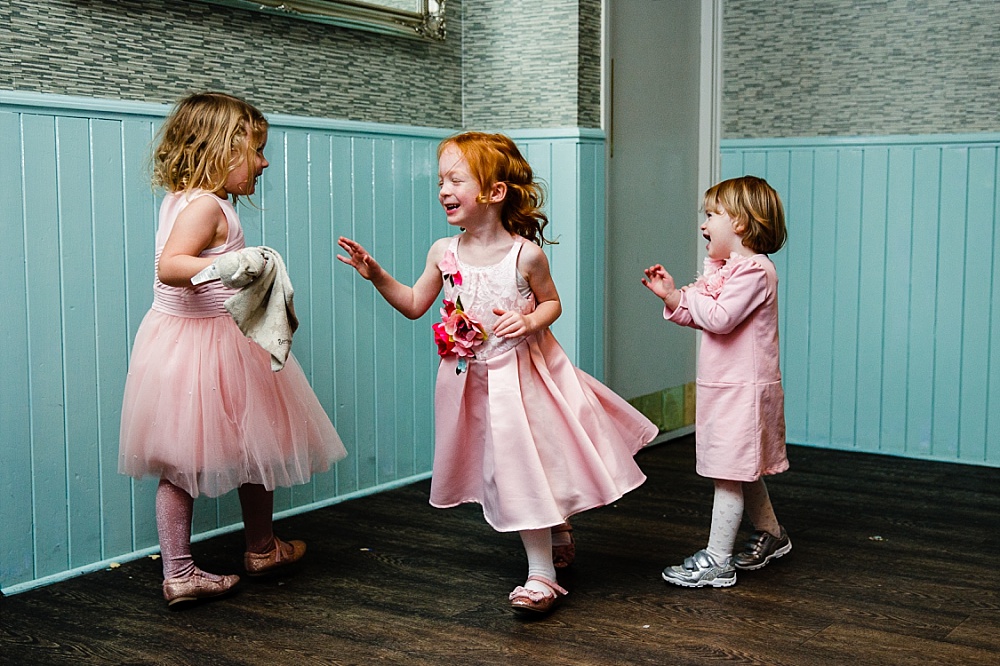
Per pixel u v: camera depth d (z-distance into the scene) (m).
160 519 2.32
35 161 2.40
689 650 2.09
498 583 2.48
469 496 2.40
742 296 2.39
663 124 3.89
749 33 3.97
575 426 2.29
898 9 3.66
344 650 2.10
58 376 2.48
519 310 2.31
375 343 3.28
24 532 2.45
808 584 2.46
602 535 2.84
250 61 2.88
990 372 3.62
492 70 3.56
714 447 2.43
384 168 3.26
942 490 3.31
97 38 2.51
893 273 3.75
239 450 2.34
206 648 2.12
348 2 3.08
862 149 3.77
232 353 2.34
